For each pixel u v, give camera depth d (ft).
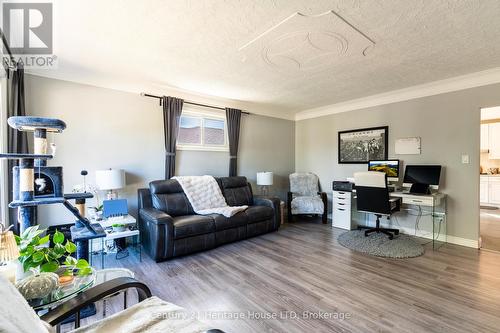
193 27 6.82
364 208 12.17
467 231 10.97
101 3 5.74
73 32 7.07
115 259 9.51
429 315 5.93
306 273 8.23
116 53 8.44
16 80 8.32
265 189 17.01
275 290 7.13
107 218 9.52
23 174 4.80
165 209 10.98
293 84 11.82
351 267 8.70
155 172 12.26
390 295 6.84
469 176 10.91
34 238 4.06
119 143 11.20
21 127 5.17
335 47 7.98
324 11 6.06
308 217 16.89
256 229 12.32
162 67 9.71
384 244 11.08
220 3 5.76
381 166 13.57
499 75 10.00
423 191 11.53
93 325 3.48
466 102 10.95
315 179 16.94
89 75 10.39
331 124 16.55
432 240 11.76
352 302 6.50
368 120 14.53
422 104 12.32
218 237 10.78
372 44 7.77
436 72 10.26
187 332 3.36
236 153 15.24
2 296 2.66
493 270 8.41
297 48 8.05
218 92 13.17
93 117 10.57
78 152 10.22
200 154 13.94
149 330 3.38
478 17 6.29
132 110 11.57
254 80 11.25
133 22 6.56
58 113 9.80
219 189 13.03
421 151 12.35
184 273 8.27
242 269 8.56
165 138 12.40
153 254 9.26
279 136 17.98
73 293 4.00
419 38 7.40
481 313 6.00
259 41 7.61
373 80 11.23
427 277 7.91
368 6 5.86
